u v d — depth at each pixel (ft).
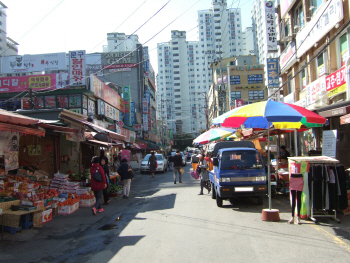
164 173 81.61
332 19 39.04
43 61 111.04
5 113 23.20
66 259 16.55
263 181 28.96
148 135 142.92
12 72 110.63
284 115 23.49
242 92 165.17
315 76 48.65
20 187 24.76
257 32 277.85
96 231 22.61
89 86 70.49
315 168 22.13
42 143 40.55
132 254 16.79
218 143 37.35
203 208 29.71
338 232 19.53
